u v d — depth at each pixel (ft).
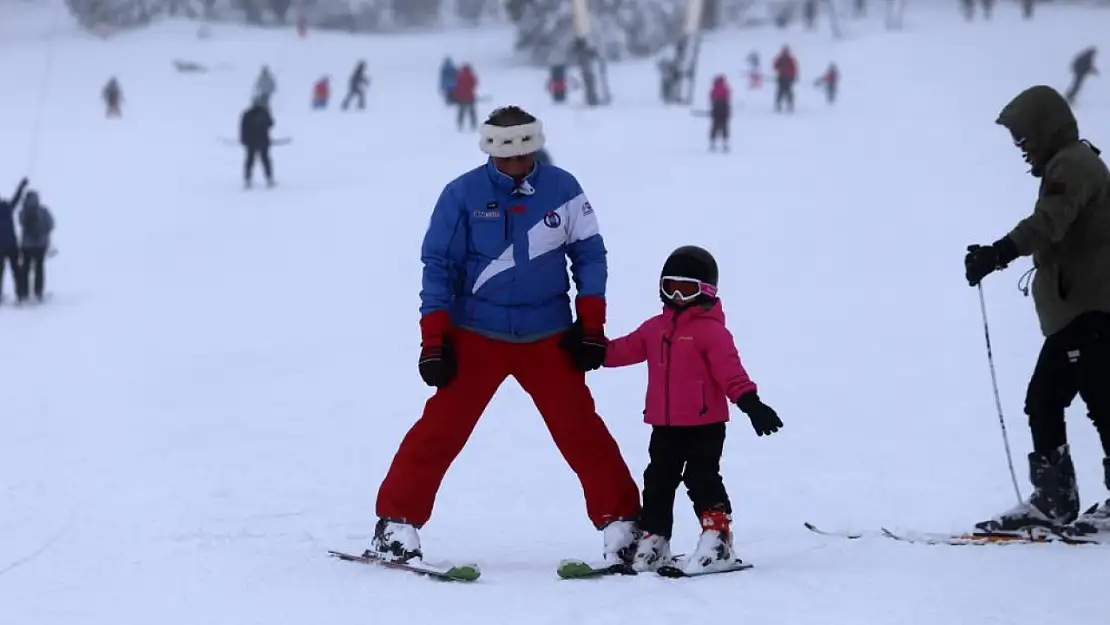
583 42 237.86
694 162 160.66
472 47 339.57
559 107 234.99
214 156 180.75
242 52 322.96
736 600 23.27
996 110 197.26
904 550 27.63
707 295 26.23
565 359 27.37
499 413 55.57
